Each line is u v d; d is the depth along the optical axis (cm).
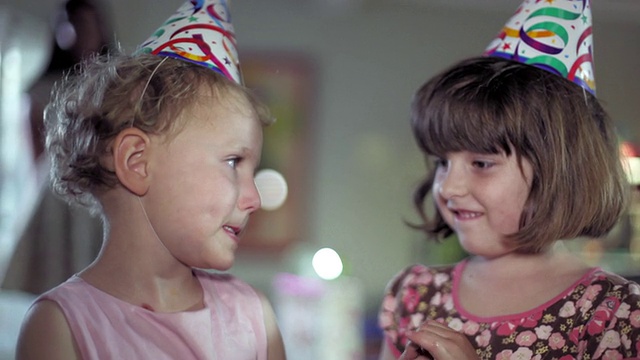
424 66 389
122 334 74
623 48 408
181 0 361
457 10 392
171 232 74
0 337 132
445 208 93
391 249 384
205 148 74
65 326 72
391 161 385
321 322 262
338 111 383
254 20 376
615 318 85
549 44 94
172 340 76
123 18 355
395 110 387
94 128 75
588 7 99
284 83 377
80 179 76
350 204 382
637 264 280
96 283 76
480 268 99
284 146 377
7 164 274
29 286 171
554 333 89
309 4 378
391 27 387
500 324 92
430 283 103
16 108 280
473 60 96
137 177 74
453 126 88
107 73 77
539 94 89
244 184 76
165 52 78
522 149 87
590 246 283
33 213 172
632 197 114
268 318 87
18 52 286
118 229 76
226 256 75
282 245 374
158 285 77
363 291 377
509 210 88
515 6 393
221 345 79
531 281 93
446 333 80
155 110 73
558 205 88
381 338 331
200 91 75
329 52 382
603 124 95
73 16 189
